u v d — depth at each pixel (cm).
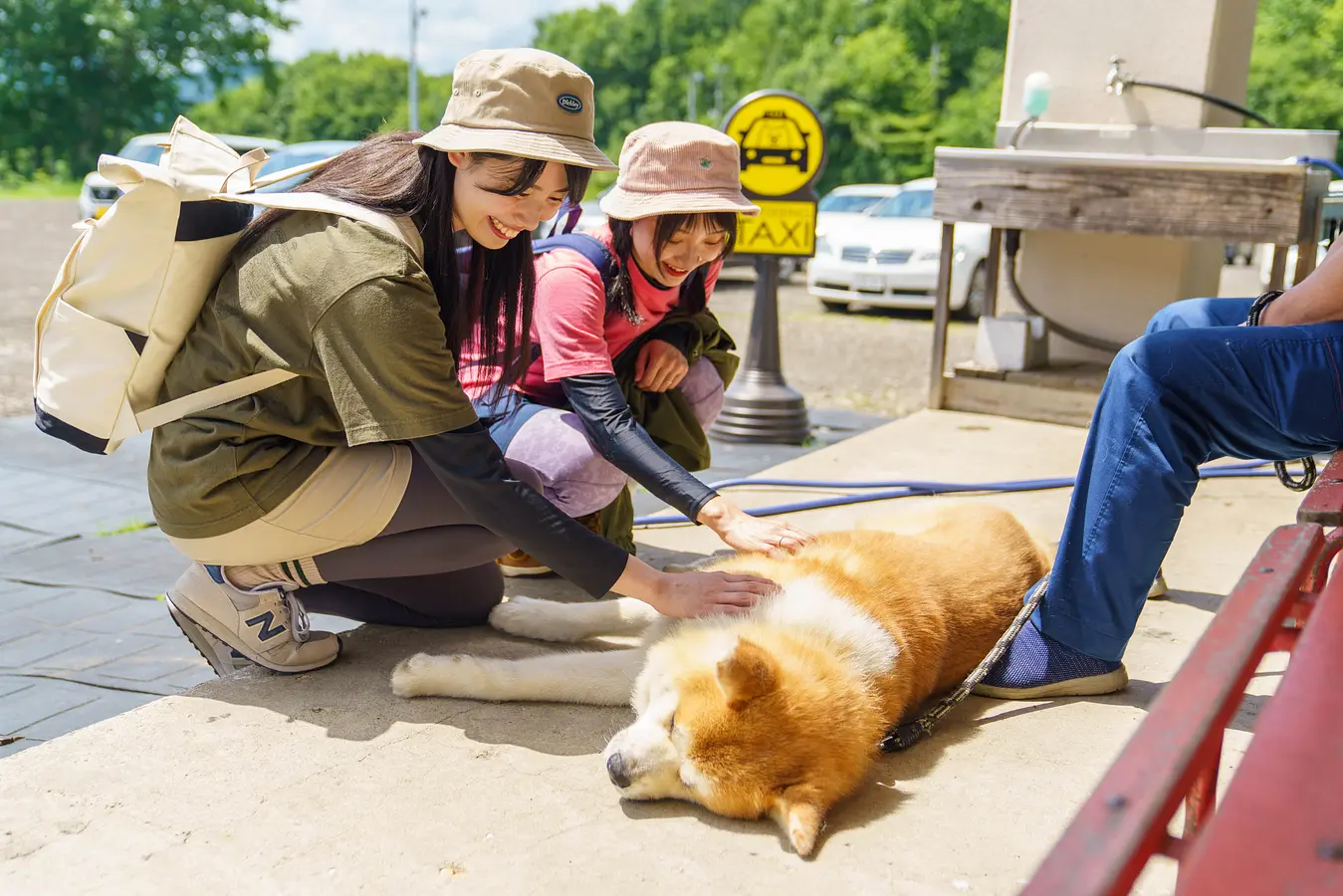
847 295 1359
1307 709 112
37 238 2089
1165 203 543
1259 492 462
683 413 340
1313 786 98
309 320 216
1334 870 86
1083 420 602
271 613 265
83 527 453
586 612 296
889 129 4656
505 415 310
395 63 8131
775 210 614
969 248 1294
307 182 239
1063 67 635
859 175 4716
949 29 5216
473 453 226
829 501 436
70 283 228
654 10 8750
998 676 263
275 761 227
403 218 227
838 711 211
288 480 238
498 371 303
